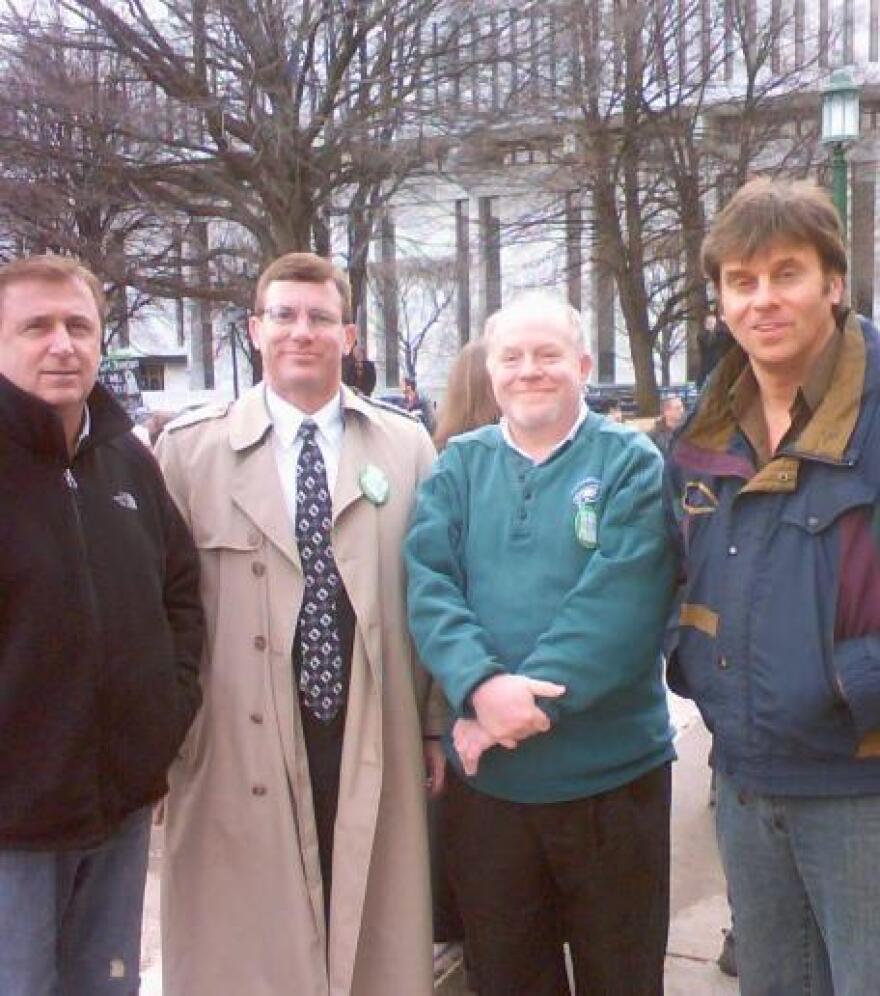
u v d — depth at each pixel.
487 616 2.63
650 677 2.65
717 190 29.23
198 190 21.36
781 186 2.17
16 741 2.33
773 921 2.32
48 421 2.38
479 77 21.59
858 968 2.15
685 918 3.75
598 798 2.63
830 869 2.16
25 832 2.33
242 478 2.88
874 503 2.02
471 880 2.75
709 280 2.30
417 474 3.06
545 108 21.12
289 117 18.69
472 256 42.69
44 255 2.54
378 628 2.85
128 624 2.47
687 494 2.27
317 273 2.90
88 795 2.39
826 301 2.14
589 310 44.88
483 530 2.69
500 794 2.66
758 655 2.13
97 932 2.58
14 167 18.95
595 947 2.71
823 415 2.07
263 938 2.84
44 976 2.41
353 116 19.34
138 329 54.12
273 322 2.88
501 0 19.59
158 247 26.66
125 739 2.46
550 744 2.60
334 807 2.84
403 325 50.59
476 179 23.78
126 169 19.61
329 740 2.84
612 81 26.73
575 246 33.81
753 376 2.25
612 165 27.77
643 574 2.49
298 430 2.91
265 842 2.81
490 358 2.76
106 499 2.51
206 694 2.86
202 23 18.55
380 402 3.23
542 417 2.65
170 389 58.19
